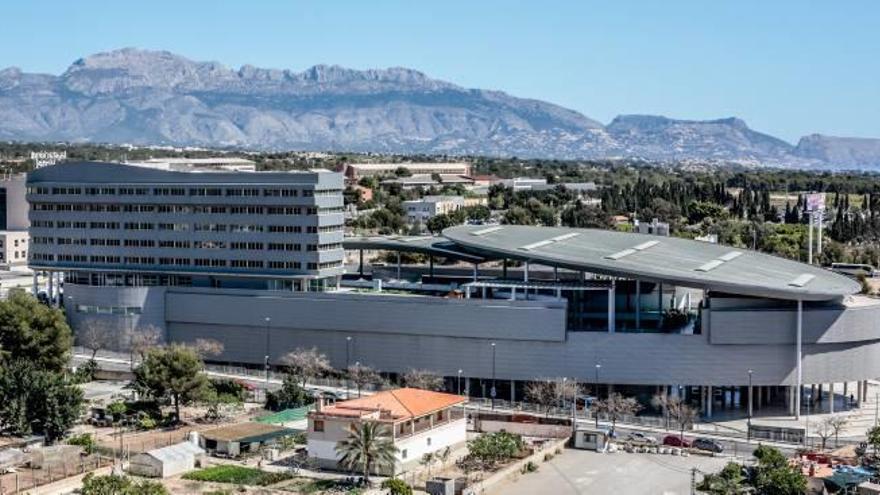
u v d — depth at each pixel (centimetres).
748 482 19025
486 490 18925
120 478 17062
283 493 18075
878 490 18050
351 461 19112
